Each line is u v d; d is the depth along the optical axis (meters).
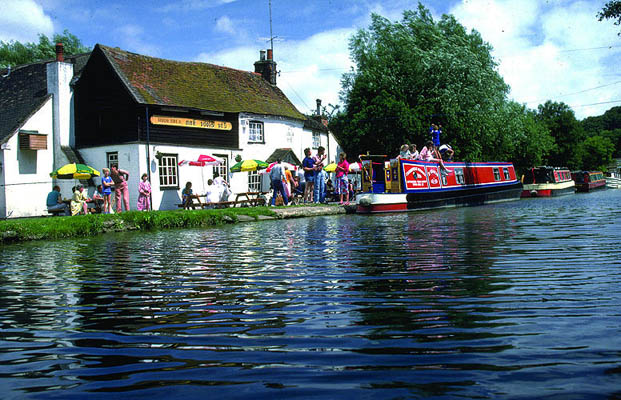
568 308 3.66
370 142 35.81
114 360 2.83
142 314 3.93
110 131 23.52
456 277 5.04
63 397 2.32
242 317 3.70
